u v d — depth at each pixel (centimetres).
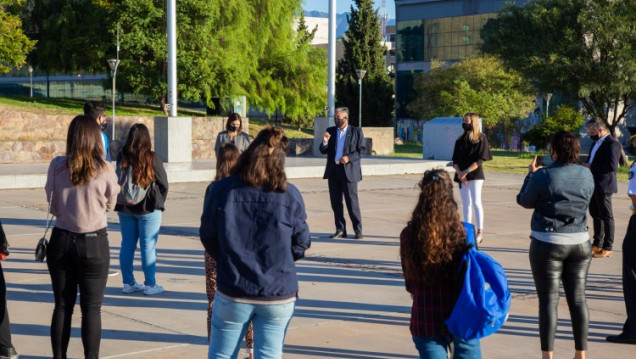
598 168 1107
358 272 974
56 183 553
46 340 653
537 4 3903
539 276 606
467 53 7325
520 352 650
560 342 684
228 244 426
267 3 4409
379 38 6272
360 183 2198
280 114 6322
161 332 687
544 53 3859
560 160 607
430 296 445
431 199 441
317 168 2339
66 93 7981
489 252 1130
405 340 678
